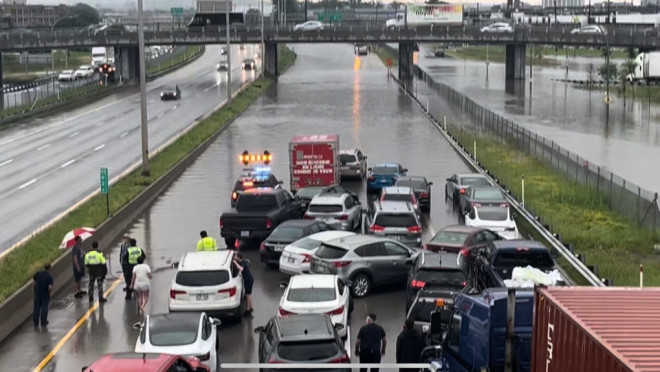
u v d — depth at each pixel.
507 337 13.94
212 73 146.00
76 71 139.62
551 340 11.62
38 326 24.27
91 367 15.19
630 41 116.38
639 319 10.74
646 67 123.44
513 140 62.62
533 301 13.59
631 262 29.95
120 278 29.75
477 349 14.59
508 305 13.93
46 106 91.56
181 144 62.12
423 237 35.03
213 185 48.41
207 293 23.59
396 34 133.00
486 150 58.44
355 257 26.66
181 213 40.88
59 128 77.62
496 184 44.03
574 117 85.88
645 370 8.80
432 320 16.50
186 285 23.64
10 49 121.88
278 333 17.67
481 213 33.62
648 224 35.03
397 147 63.00
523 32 131.38
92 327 24.17
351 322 24.20
